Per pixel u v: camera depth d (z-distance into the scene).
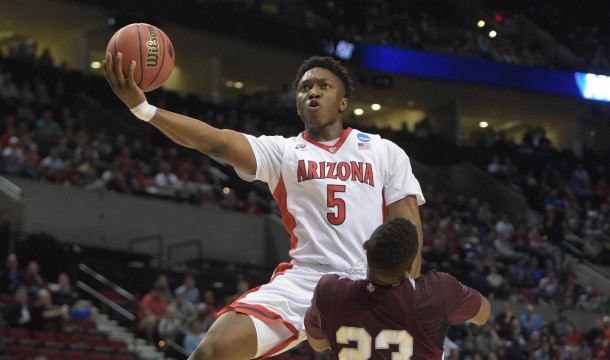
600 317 23.77
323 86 4.84
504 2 38.44
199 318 15.80
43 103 23.70
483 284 22.31
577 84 35.91
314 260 4.64
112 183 21.30
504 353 18.25
